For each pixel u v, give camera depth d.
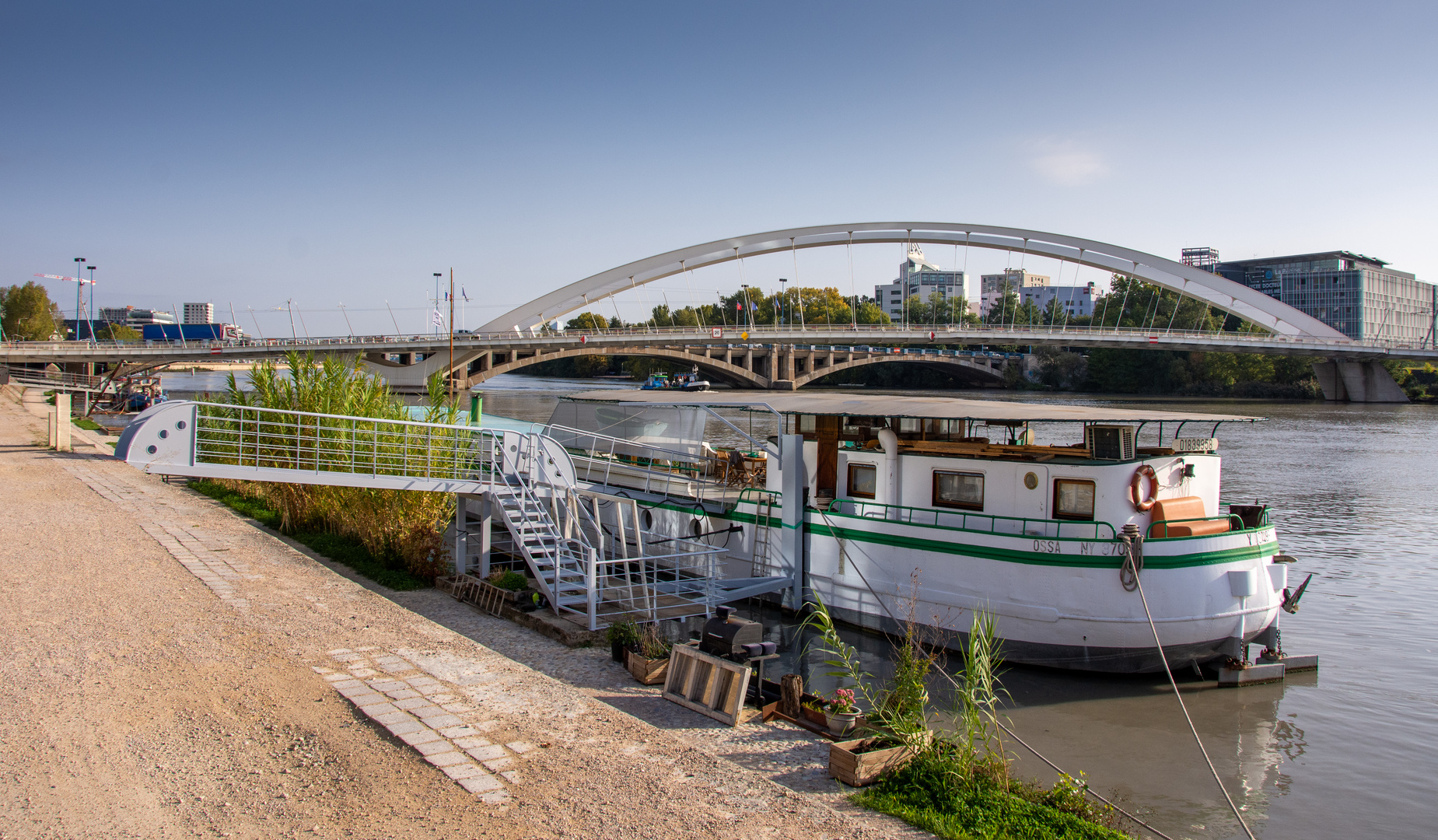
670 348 112.06
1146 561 15.28
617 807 8.80
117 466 37.06
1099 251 118.81
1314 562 28.02
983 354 143.38
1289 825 11.26
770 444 19.98
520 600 16.98
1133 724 14.33
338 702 11.29
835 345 119.88
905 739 10.29
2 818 8.02
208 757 9.52
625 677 13.32
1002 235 117.50
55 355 79.75
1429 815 11.59
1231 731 14.20
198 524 24.67
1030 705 14.95
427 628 15.05
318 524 24.98
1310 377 121.94
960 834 8.70
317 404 24.97
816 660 16.73
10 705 10.71
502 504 18.30
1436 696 15.92
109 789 8.67
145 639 13.57
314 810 8.44
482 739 10.32
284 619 15.06
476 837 8.02
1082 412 17.16
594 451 26.62
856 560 18.39
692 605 17.30
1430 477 46.78
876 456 18.88
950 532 16.77
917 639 16.14
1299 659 17.16
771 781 9.73
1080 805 9.95
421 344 97.81
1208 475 17.25
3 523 23.12
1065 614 15.62
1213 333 114.62
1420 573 26.38
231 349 87.81
